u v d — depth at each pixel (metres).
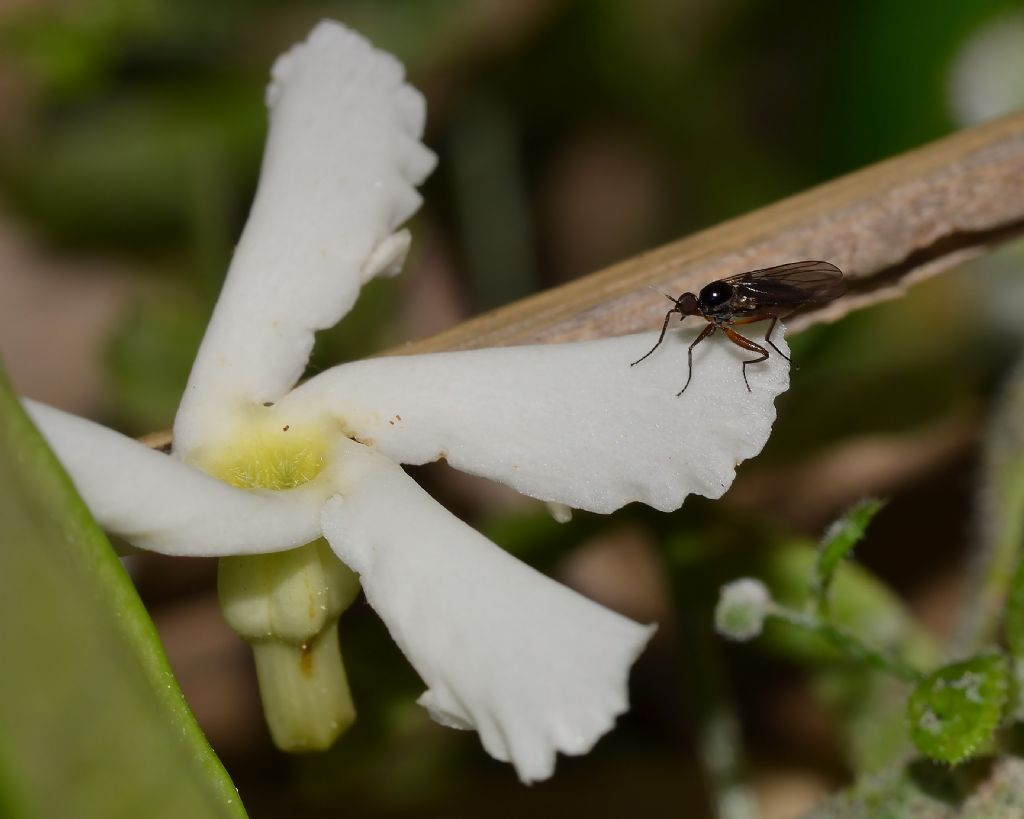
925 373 0.12
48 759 0.08
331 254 0.09
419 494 0.09
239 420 0.09
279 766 0.12
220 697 0.12
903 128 0.13
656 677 0.12
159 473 0.09
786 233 0.10
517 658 0.08
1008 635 0.09
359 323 0.12
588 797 0.12
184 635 0.12
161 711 0.08
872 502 0.10
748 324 0.09
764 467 0.12
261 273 0.09
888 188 0.10
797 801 0.12
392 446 0.09
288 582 0.09
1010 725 0.10
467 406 0.09
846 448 0.12
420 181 0.09
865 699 0.11
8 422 0.08
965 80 0.13
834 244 0.10
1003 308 0.12
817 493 0.13
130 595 0.08
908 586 0.13
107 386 0.12
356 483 0.09
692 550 0.11
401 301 0.12
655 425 0.09
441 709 0.09
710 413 0.09
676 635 0.11
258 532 0.09
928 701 0.09
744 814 0.11
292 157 0.09
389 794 0.11
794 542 0.11
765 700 0.12
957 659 0.10
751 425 0.09
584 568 0.13
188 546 0.09
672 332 0.09
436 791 0.11
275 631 0.09
